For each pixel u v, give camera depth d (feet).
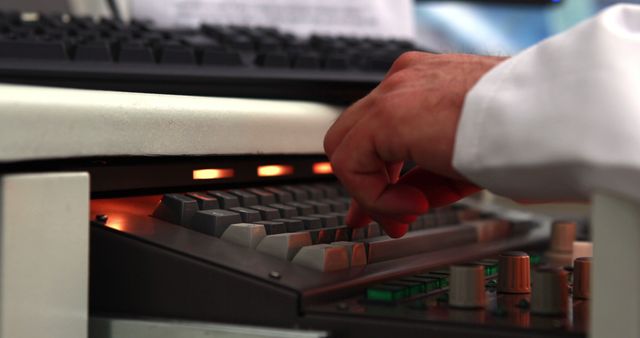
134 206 2.14
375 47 3.42
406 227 2.12
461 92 1.78
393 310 1.72
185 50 2.50
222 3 3.84
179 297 1.82
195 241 1.94
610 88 1.52
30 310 1.65
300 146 2.52
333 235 2.18
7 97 1.65
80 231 1.77
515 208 3.89
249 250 1.97
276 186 2.67
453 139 1.75
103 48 2.33
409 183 2.13
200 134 2.14
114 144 1.89
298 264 1.95
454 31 5.67
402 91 1.85
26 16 3.10
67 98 1.79
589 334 1.51
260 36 3.16
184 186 2.32
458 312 1.72
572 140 1.53
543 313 1.72
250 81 2.48
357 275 1.95
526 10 5.64
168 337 1.77
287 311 1.71
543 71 1.65
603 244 1.49
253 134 2.33
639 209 1.47
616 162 1.47
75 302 1.76
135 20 3.36
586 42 1.60
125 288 1.88
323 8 4.06
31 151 1.69
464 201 3.51
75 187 1.76
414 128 1.79
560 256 2.88
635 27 1.68
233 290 1.76
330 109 2.67
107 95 1.92
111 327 1.83
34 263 1.66
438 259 2.32
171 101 2.09
